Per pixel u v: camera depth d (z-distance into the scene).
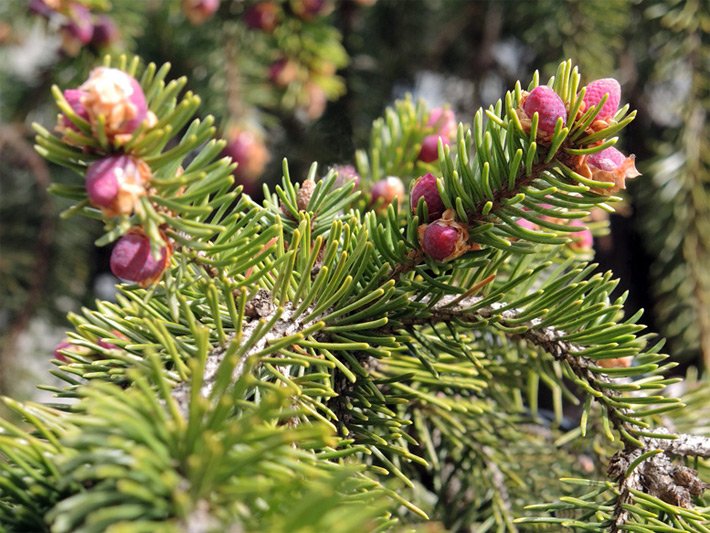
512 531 0.42
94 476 0.29
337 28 0.89
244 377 0.30
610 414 0.37
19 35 0.83
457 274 0.39
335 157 0.86
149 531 0.28
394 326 0.37
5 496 0.31
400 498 0.36
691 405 0.43
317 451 0.34
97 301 0.36
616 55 0.87
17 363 0.80
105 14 0.76
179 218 0.32
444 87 0.93
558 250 0.40
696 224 0.77
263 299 0.36
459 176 0.36
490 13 0.91
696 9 0.80
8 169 0.88
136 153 0.32
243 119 0.77
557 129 0.33
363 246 0.36
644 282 0.85
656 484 0.36
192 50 0.82
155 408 0.29
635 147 0.86
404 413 0.43
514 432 0.45
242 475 0.29
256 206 0.36
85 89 0.31
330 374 0.37
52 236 0.85
